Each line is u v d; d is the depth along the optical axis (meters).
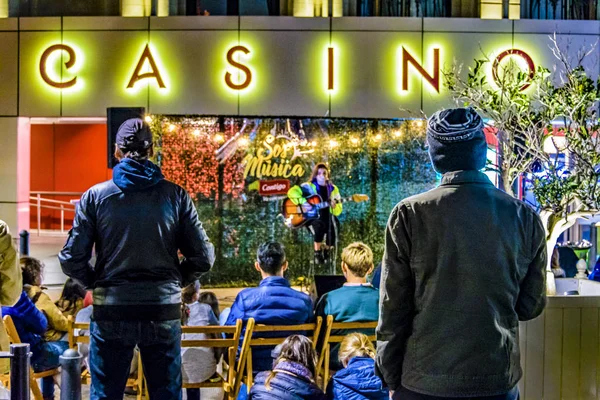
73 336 6.32
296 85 13.84
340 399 5.04
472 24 13.87
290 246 13.72
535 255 3.61
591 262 12.83
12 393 4.69
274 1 14.69
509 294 3.51
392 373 3.56
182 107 13.87
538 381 5.41
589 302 5.41
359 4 14.58
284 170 13.77
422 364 3.46
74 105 14.04
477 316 3.43
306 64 13.85
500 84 7.65
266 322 6.25
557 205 6.36
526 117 7.29
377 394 5.00
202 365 6.43
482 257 3.46
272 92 13.86
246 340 5.92
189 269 5.32
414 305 3.54
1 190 14.26
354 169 13.83
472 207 3.50
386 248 3.54
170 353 5.14
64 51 14.00
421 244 3.48
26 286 6.75
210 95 13.84
